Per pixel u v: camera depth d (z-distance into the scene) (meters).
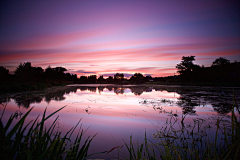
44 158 0.88
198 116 4.80
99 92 13.89
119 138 2.97
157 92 14.16
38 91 12.80
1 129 0.81
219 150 2.28
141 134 3.20
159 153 2.33
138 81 47.28
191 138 2.97
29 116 4.42
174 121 4.20
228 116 4.80
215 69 29.72
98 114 4.88
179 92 13.90
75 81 41.91
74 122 3.93
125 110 5.61
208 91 14.92
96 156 2.22
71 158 1.21
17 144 0.89
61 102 7.20
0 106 6.00
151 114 5.00
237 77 25.62
